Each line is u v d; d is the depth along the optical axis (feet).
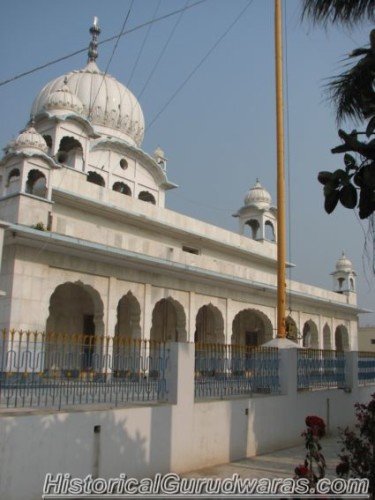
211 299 64.59
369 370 52.29
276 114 44.57
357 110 20.45
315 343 87.71
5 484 20.36
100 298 50.57
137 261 51.78
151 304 55.98
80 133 65.77
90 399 26.35
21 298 43.37
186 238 73.15
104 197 61.62
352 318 99.81
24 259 44.21
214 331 71.51
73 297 58.34
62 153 66.08
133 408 25.99
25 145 49.19
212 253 77.87
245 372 35.58
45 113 63.98
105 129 78.74
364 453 23.04
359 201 16.19
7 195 46.21
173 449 27.76
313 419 23.22
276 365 38.42
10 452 20.72
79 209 59.77
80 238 47.85
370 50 18.61
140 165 78.95
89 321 59.11
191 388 29.43
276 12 46.29
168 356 29.32
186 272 57.62
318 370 43.24
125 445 25.27
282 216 42.50
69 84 78.89
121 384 27.63
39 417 21.97
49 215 46.50
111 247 48.37
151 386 28.63
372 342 150.61
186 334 59.98
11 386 23.97
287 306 78.89
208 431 30.25
